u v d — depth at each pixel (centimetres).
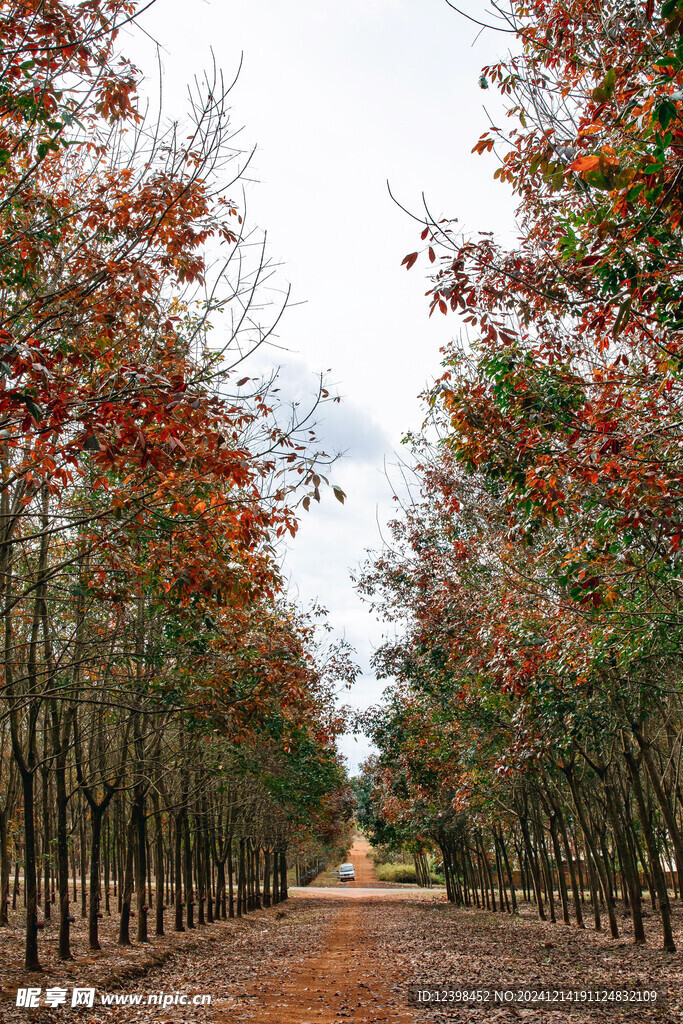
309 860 7881
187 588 1058
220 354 968
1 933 1977
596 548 982
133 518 944
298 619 2506
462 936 2348
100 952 1762
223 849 3250
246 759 2464
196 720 1574
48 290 948
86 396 784
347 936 2530
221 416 838
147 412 730
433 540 2203
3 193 921
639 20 783
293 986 1489
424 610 2217
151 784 2070
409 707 2998
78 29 810
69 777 2569
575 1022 1080
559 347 1132
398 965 1753
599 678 1423
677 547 859
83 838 2594
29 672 1477
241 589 1095
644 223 711
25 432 702
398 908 3988
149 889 3253
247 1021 1127
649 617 1060
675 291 778
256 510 927
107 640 1280
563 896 2627
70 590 1162
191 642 1443
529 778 2370
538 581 1396
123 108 906
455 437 1299
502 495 1385
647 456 879
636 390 998
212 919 2967
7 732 2108
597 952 1825
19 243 899
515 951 1928
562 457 924
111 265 902
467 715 2267
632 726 1670
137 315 960
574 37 897
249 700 1494
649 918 2597
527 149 957
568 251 841
